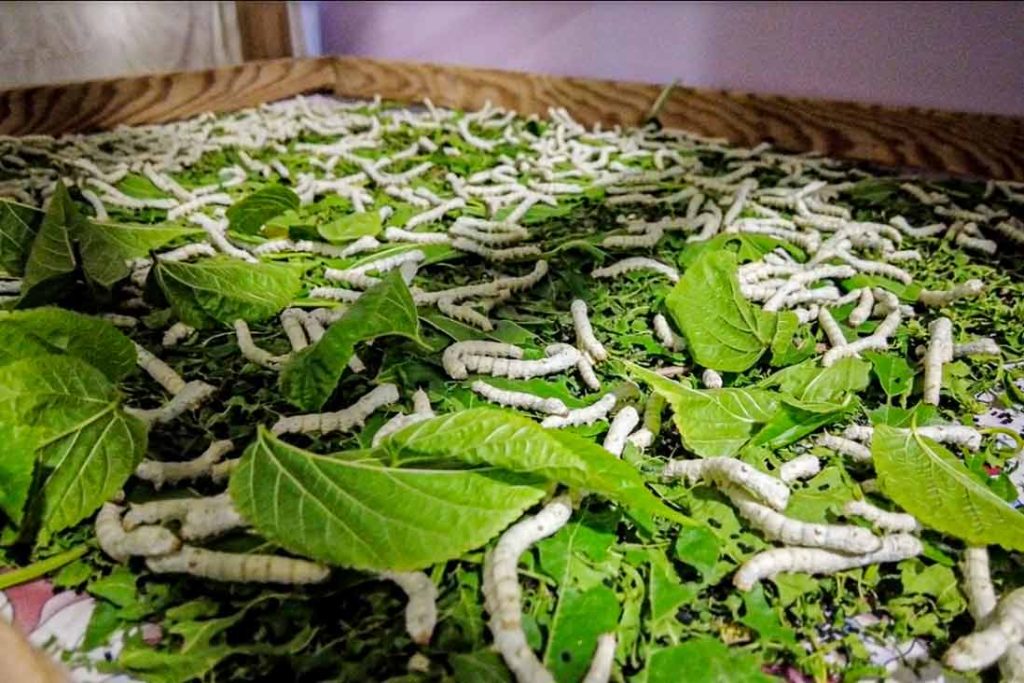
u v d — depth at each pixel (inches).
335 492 9.8
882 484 11.1
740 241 20.4
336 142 30.1
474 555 10.1
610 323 16.5
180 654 9.0
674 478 11.7
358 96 38.7
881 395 14.3
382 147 29.6
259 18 39.1
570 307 17.1
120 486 11.0
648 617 9.6
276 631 9.3
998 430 13.2
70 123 29.3
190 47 37.4
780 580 10.0
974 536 10.3
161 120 32.1
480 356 14.5
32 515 10.5
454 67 35.6
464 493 10.0
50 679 8.8
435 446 10.4
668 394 12.3
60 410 11.0
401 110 35.9
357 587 9.8
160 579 9.9
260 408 13.3
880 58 28.4
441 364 14.5
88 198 22.0
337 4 40.4
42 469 10.7
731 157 28.9
